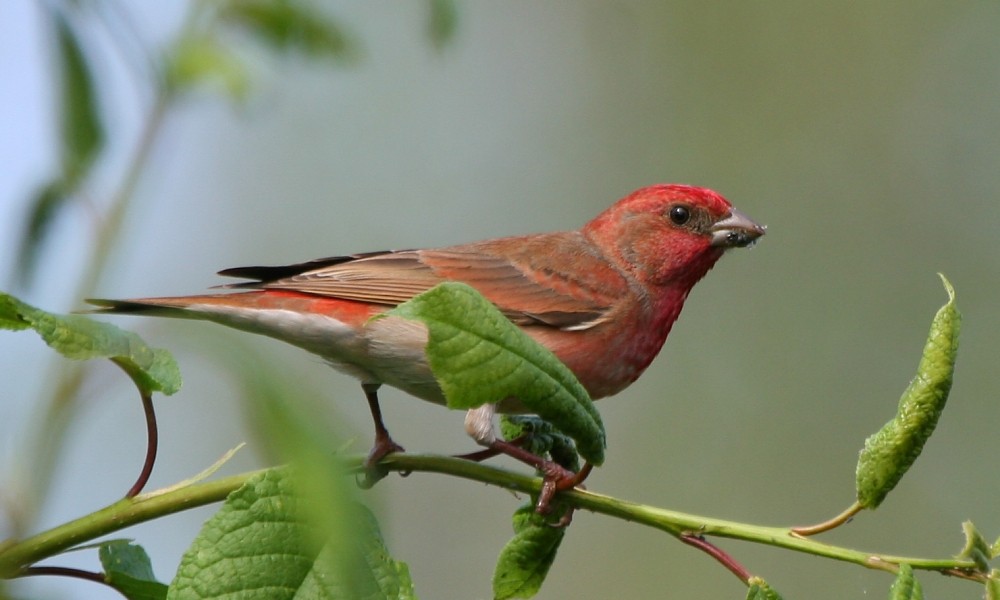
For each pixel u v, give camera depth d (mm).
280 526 4242
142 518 4645
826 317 15367
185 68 6566
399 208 16078
